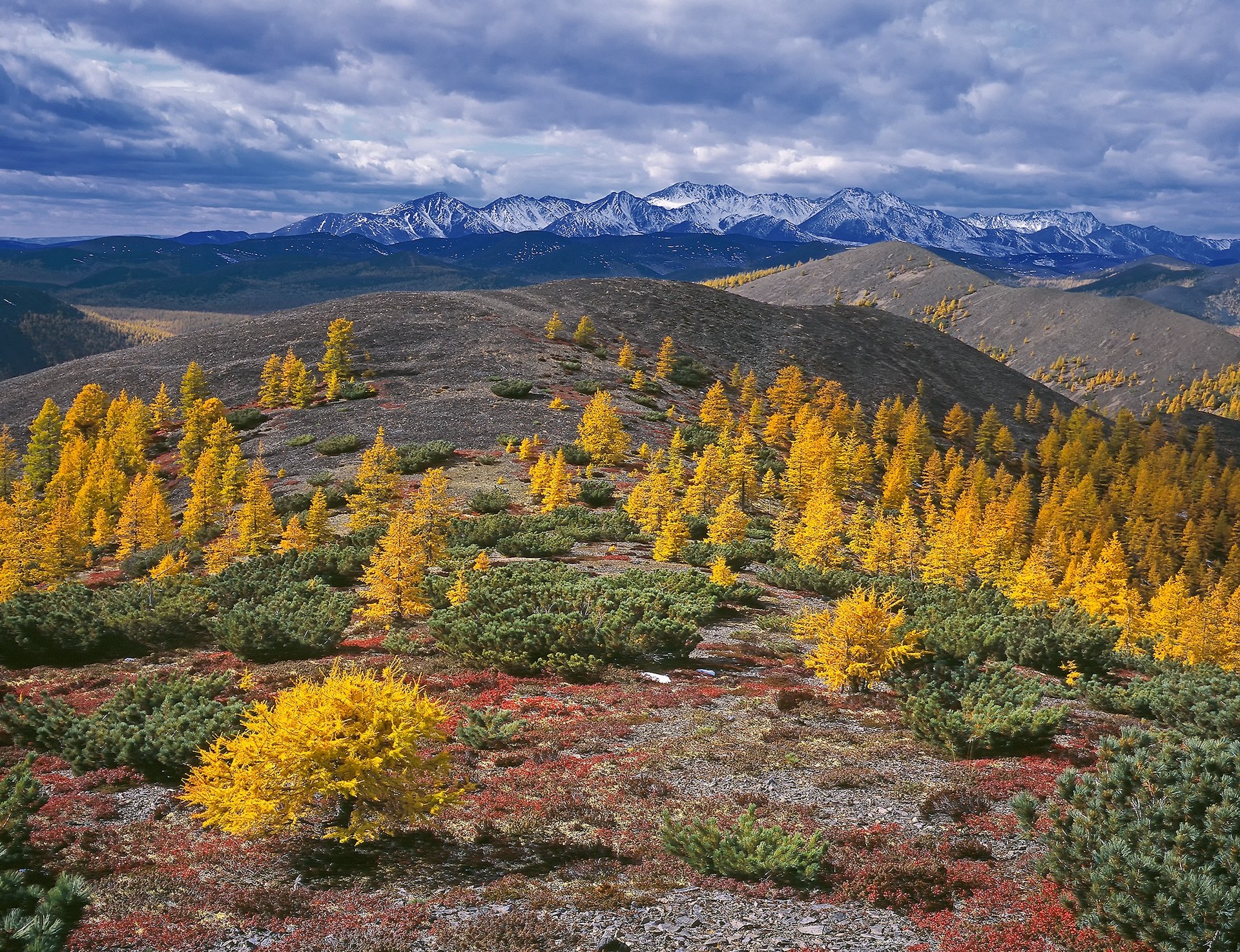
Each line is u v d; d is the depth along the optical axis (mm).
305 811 13023
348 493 74625
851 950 9602
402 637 29312
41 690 24000
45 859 12383
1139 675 29844
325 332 141875
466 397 108812
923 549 68688
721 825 13469
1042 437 179000
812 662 24250
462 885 11562
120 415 101188
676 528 51344
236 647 27891
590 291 199250
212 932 10141
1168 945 8930
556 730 19516
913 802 14836
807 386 161625
